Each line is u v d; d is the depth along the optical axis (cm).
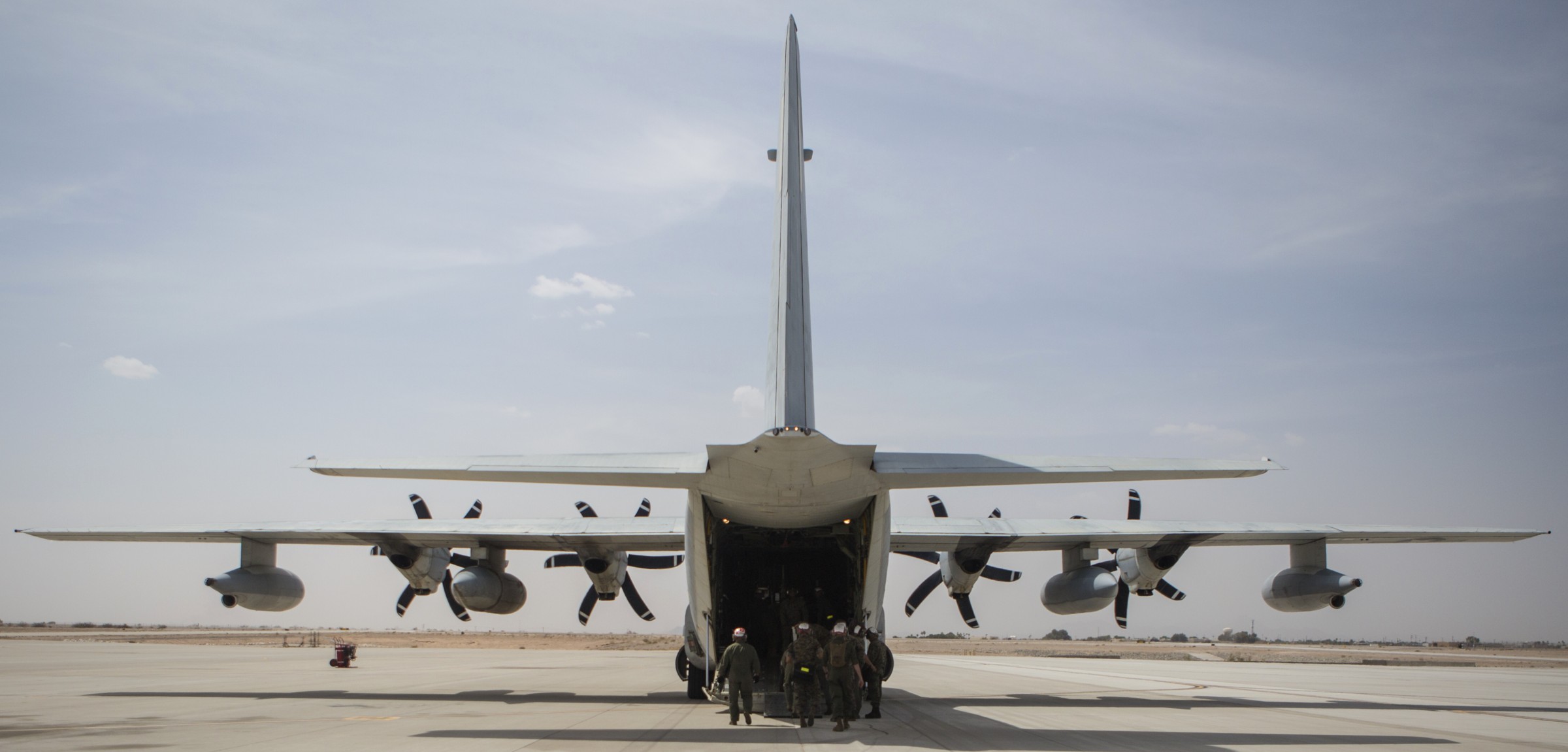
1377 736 1039
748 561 1532
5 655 3062
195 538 1623
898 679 2167
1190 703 1500
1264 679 2219
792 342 1034
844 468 994
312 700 1475
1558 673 2869
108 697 1507
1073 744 950
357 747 892
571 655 4103
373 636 8406
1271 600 1630
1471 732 1095
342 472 948
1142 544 1606
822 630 1216
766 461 971
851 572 1490
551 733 1025
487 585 1648
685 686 1866
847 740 975
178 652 3509
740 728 1094
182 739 958
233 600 1570
